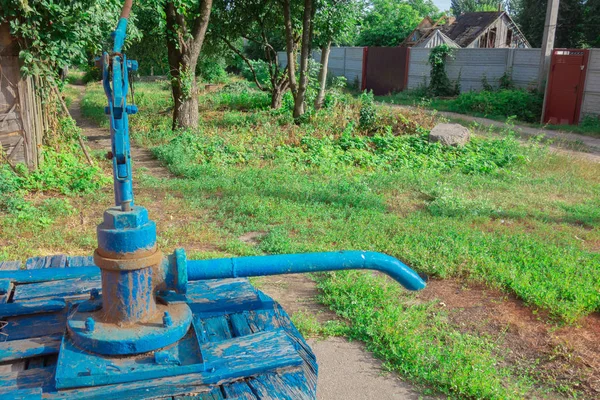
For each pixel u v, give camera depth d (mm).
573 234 6945
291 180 9148
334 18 14250
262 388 1935
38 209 7113
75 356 1906
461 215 7566
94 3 8984
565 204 8469
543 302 4758
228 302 2572
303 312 4699
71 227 6535
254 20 17953
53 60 8914
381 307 4734
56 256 3121
